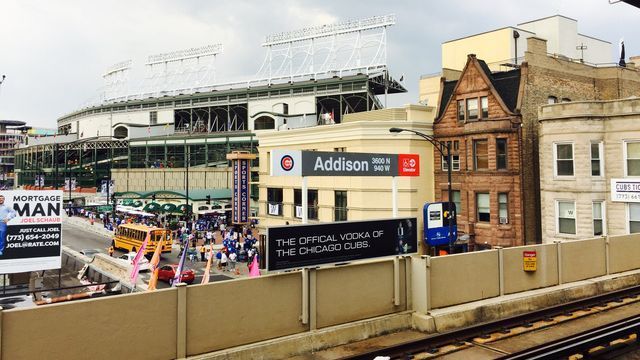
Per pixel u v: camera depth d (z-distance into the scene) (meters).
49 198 25.36
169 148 88.69
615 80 38.34
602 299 16.34
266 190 43.31
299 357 11.77
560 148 28.98
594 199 27.59
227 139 81.12
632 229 26.64
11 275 28.84
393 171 20.70
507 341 12.77
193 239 47.47
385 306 13.80
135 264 25.02
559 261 17.05
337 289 12.95
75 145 110.75
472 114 33.38
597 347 12.27
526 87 32.16
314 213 38.47
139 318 10.09
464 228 33.16
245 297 11.49
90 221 71.88
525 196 31.22
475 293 14.91
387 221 14.05
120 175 89.19
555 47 48.44
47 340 9.09
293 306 12.23
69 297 22.52
